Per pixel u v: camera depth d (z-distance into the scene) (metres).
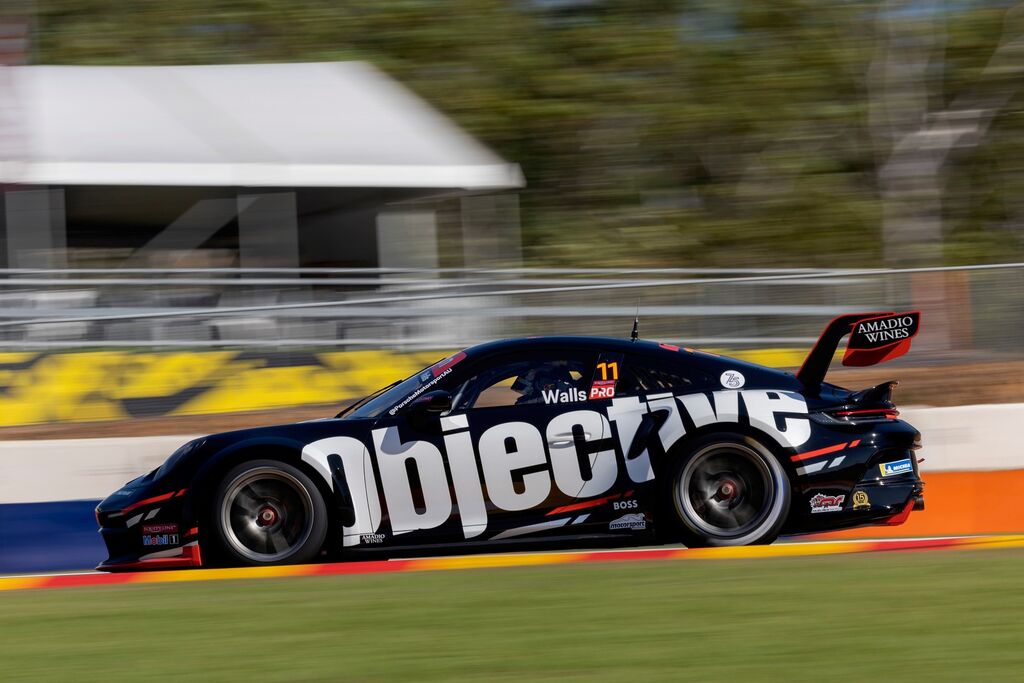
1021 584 19.05
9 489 30.41
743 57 69.56
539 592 19.33
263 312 34.88
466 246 61.84
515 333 35.91
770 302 35.44
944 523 31.34
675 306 35.66
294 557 24.17
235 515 24.33
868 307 34.97
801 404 24.83
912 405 33.94
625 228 69.94
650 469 24.58
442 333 35.88
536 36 70.06
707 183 72.12
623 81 68.94
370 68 64.75
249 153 55.34
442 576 21.47
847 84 71.38
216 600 19.64
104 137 54.06
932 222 70.25
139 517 24.64
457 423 24.78
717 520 24.56
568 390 25.06
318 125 58.84
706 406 24.61
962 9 71.00
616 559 23.25
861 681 13.66
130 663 15.29
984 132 71.88
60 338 33.56
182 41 69.12
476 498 24.61
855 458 24.66
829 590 18.88
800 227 70.75
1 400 33.19
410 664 14.85
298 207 57.22
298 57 69.81
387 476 24.50
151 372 34.06
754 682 13.70
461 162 58.69
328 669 14.70
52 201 52.22
